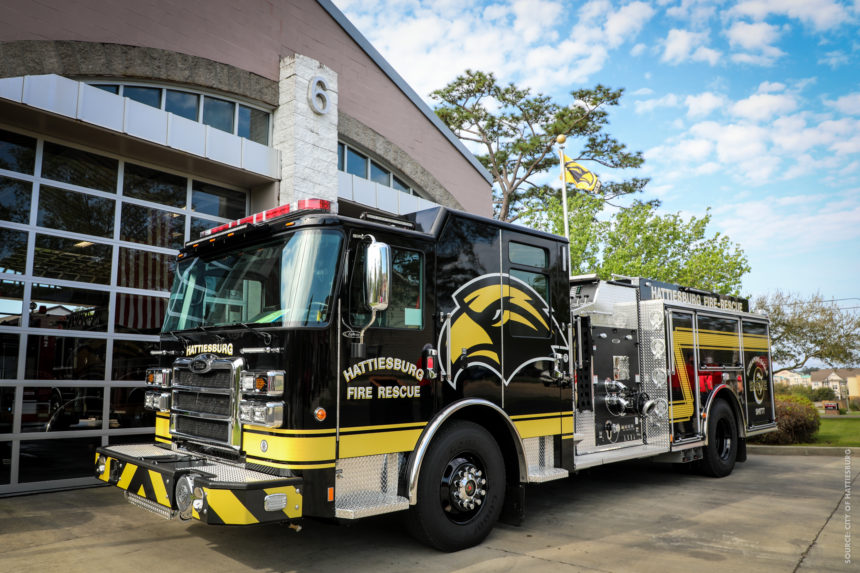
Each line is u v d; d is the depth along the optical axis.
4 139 6.43
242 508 3.46
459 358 4.68
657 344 7.13
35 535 4.77
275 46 8.91
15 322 6.30
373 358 4.12
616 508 6.00
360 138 10.08
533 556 4.39
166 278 7.71
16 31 6.36
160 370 4.96
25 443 6.28
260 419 3.80
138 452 4.60
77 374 6.74
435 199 11.65
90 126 6.61
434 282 4.60
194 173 8.14
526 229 5.48
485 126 24.75
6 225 6.31
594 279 6.73
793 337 27.62
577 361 6.17
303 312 3.88
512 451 5.09
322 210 4.17
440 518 4.37
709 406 7.73
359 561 4.24
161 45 7.59
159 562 4.17
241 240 4.61
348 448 3.92
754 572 4.07
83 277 6.90
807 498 6.49
